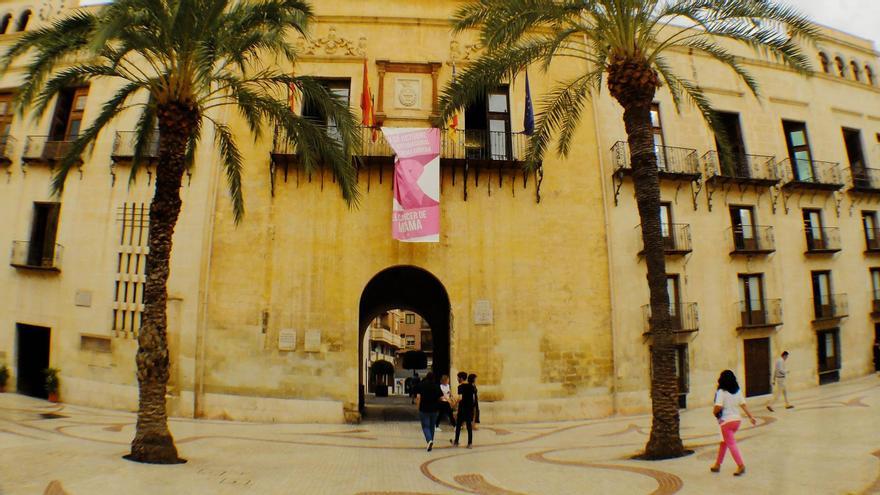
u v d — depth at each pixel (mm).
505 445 12859
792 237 22125
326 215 17625
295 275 17219
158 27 11008
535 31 19109
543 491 8133
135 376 17156
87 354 17844
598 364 17688
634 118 11875
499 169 18203
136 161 14547
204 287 16938
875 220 24406
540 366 17328
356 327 17016
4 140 19906
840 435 11367
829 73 25719
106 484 7902
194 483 8344
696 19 12750
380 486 8531
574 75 19578
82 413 15953
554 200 18469
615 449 11852
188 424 15125
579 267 18172
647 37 12117
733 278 20594
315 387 16641
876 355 22906
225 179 17688
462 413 12828
